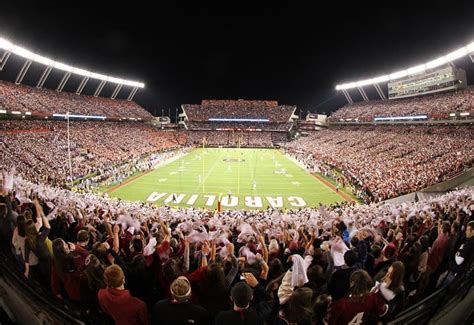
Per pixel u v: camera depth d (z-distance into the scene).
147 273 5.04
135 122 89.81
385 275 4.68
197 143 91.44
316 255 5.98
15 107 49.84
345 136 70.25
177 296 3.53
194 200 31.36
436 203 14.88
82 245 6.28
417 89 66.25
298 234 8.97
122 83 88.69
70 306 4.37
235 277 5.36
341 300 3.83
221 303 4.35
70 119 67.06
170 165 52.53
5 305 4.67
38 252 5.12
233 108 105.62
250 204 30.30
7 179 7.85
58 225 7.90
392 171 36.06
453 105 51.94
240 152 74.94
